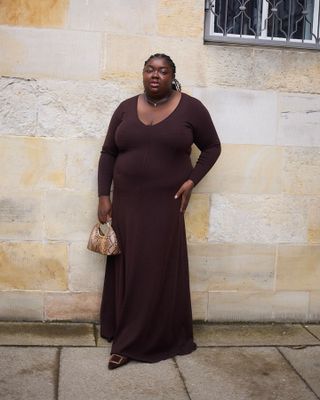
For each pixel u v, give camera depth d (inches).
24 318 138.2
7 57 128.8
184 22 132.6
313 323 147.7
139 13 131.0
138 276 120.4
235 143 138.3
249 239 142.2
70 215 135.7
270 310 145.7
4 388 106.3
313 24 141.6
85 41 130.3
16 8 127.6
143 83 122.9
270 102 138.1
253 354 126.6
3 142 131.6
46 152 133.0
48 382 109.5
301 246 144.3
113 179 125.6
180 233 124.0
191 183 122.0
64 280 137.8
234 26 139.8
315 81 139.1
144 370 116.7
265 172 140.3
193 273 141.6
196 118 121.7
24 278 136.7
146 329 121.0
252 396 107.6
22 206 134.1
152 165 118.3
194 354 125.6
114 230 123.3
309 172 141.9
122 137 119.9
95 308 139.7
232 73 135.9
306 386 112.1
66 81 131.2
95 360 120.0
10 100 130.3
